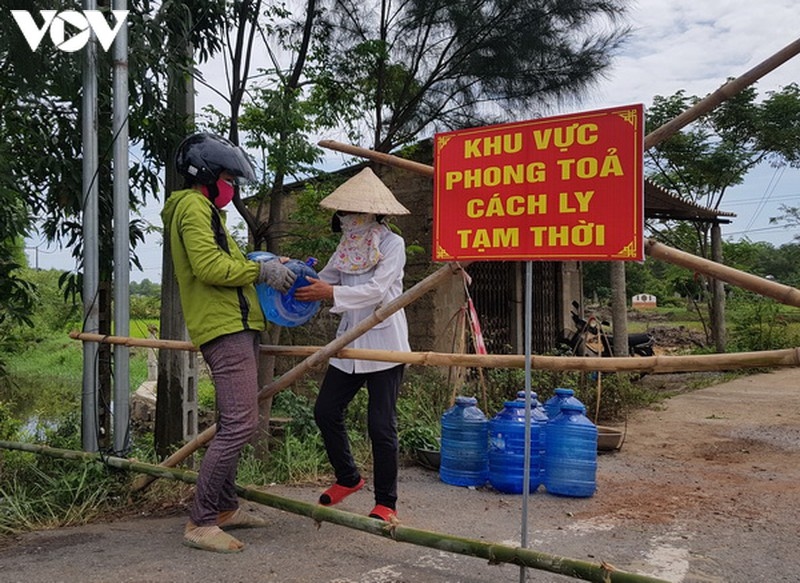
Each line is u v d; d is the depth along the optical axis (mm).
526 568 3002
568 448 4758
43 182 5605
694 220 13859
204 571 3057
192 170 3473
